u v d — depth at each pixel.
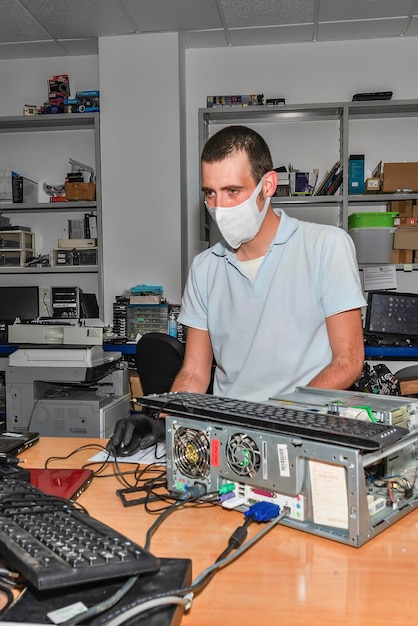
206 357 1.51
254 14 3.44
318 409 0.89
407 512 0.81
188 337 1.54
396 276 3.81
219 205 1.19
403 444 0.80
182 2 3.29
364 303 1.28
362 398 0.96
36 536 0.61
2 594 0.58
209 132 3.95
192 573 0.63
